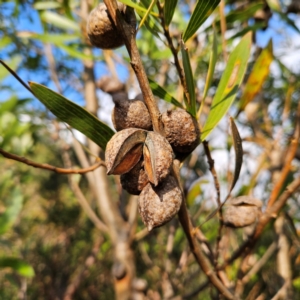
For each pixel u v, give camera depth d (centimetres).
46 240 104
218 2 19
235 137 17
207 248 28
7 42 48
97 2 42
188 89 19
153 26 21
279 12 40
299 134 27
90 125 19
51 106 19
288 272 37
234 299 21
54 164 107
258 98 43
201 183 38
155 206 15
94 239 102
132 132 15
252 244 25
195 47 40
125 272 41
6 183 50
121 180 16
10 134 52
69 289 71
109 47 18
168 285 39
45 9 45
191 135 17
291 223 33
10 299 75
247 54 22
